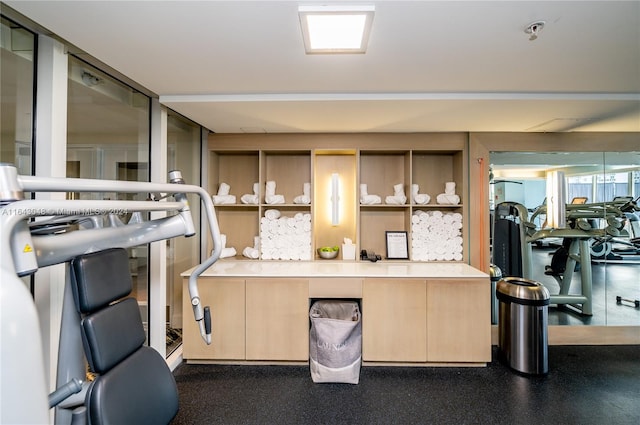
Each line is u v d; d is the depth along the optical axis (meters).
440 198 3.18
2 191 0.75
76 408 1.17
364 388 2.30
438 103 2.21
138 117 2.21
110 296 1.13
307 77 1.89
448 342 2.55
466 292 2.55
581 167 3.10
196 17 1.28
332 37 1.41
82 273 1.03
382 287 2.56
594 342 3.06
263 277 2.60
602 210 3.12
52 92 1.50
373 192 3.38
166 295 2.59
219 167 3.41
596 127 2.85
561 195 3.11
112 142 1.99
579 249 3.13
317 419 1.97
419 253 3.12
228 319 2.59
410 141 3.07
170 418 1.25
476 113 2.44
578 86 2.00
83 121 1.77
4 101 1.38
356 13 1.21
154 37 1.44
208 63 1.71
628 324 3.09
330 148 3.10
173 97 2.23
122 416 1.04
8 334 0.71
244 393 2.24
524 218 3.12
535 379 2.42
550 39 1.43
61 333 1.17
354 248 3.19
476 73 1.81
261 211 3.18
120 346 1.12
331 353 2.33
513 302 2.56
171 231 1.45
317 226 3.40
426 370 2.55
